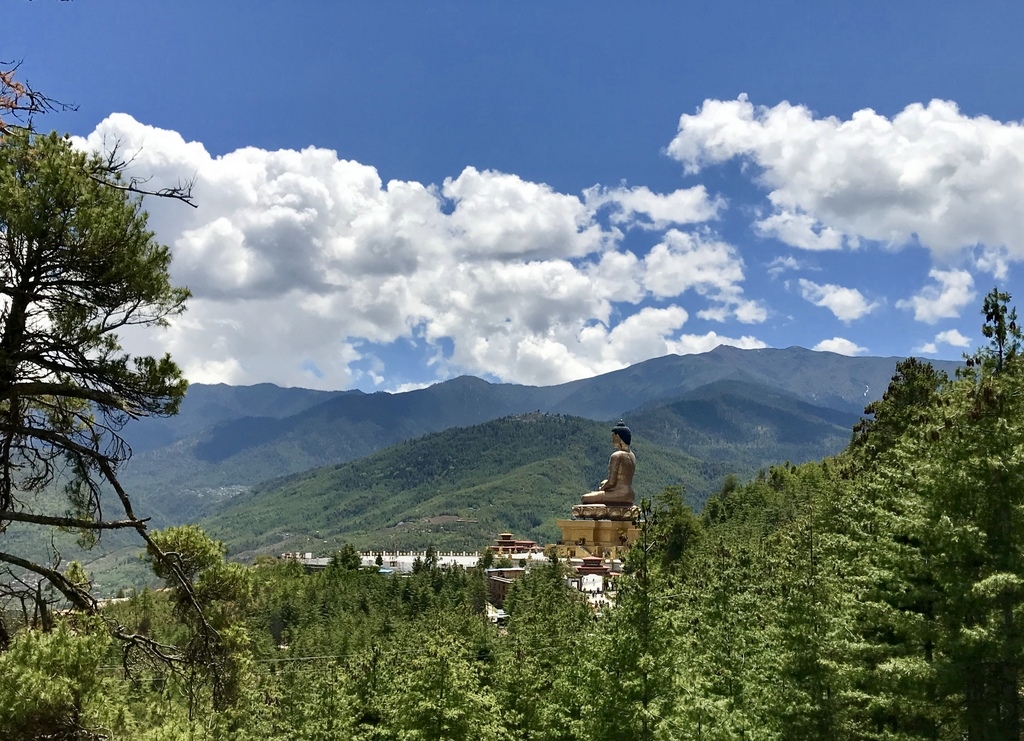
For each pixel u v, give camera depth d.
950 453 38.94
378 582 131.12
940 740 39.59
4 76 23.75
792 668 42.09
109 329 27.58
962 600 36.84
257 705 61.66
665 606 45.22
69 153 26.64
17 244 25.34
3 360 24.92
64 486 28.30
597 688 42.50
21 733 20.45
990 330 41.12
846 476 76.38
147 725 27.14
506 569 144.25
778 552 64.00
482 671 65.62
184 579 30.00
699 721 41.38
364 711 64.62
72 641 22.05
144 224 27.36
